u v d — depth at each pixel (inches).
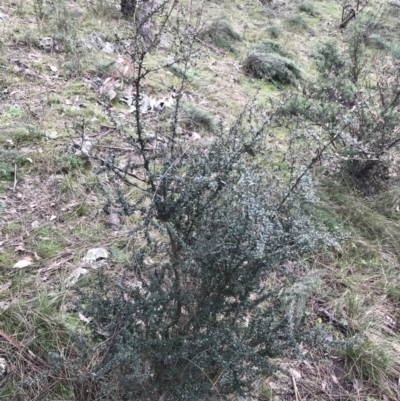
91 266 106.7
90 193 128.1
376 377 99.0
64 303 96.0
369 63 254.8
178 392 73.5
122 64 187.8
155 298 74.0
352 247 132.6
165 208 70.9
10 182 126.7
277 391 92.2
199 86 201.9
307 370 98.0
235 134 76.6
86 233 116.2
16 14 213.3
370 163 153.2
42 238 112.4
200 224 72.3
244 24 297.9
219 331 73.1
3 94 159.2
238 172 73.1
